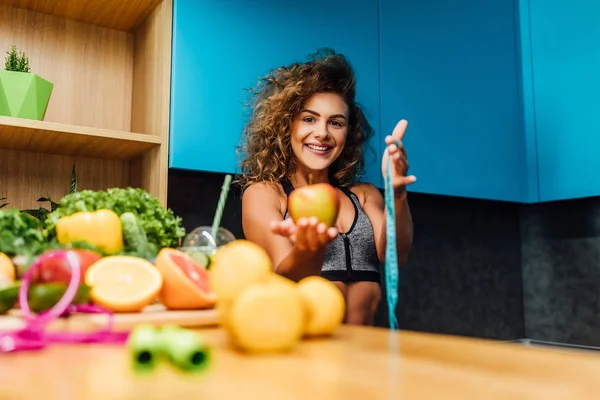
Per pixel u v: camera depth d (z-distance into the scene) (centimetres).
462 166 193
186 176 157
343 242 147
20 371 43
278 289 52
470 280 210
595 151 190
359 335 63
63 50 153
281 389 37
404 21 183
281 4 159
